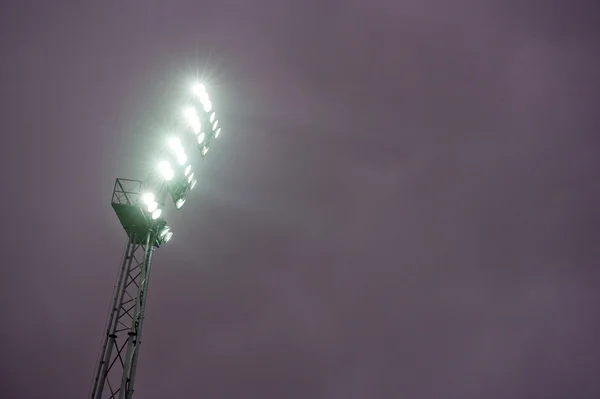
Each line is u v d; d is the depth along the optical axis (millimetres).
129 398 14352
